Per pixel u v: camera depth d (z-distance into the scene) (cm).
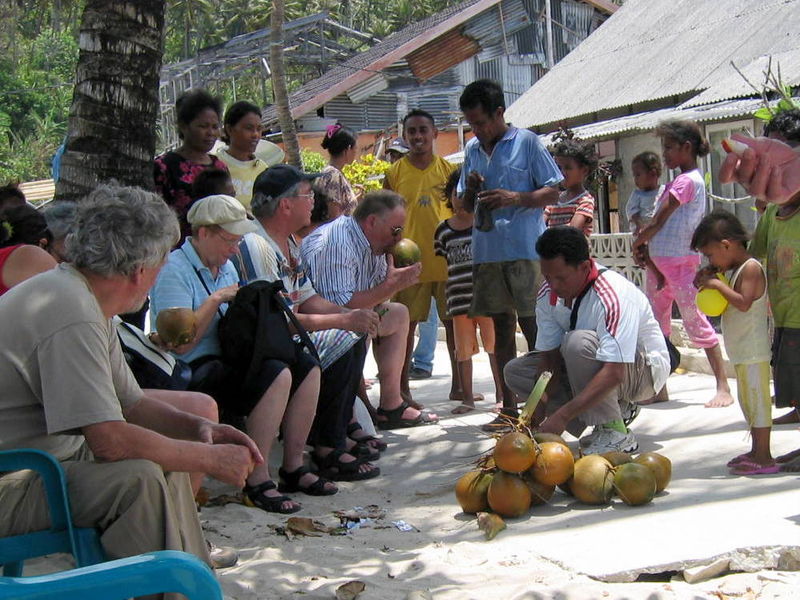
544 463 514
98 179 666
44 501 332
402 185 845
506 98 2762
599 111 1591
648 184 841
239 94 4228
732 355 567
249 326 548
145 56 674
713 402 751
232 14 5406
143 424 388
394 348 735
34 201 2769
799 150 465
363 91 2731
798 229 540
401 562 454
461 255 778
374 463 655
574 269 582
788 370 554
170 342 504
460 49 2742
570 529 485
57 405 329
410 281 670
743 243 563
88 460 372
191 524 360
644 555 430
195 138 726
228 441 378
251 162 804
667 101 1483
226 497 571
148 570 245
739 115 1168
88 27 667
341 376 617
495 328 731
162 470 345
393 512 551
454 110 2761
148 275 353
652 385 619
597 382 570
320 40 3491
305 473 591
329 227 679
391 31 5669
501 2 2727
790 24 1415
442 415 785
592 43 1909
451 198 797
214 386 553
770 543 430
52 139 4350
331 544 493
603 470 521
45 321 332
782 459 569
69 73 4616
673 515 488
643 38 1745
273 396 551
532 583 415
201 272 564
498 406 793
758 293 557
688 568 420
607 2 2792
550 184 708
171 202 722
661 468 530
